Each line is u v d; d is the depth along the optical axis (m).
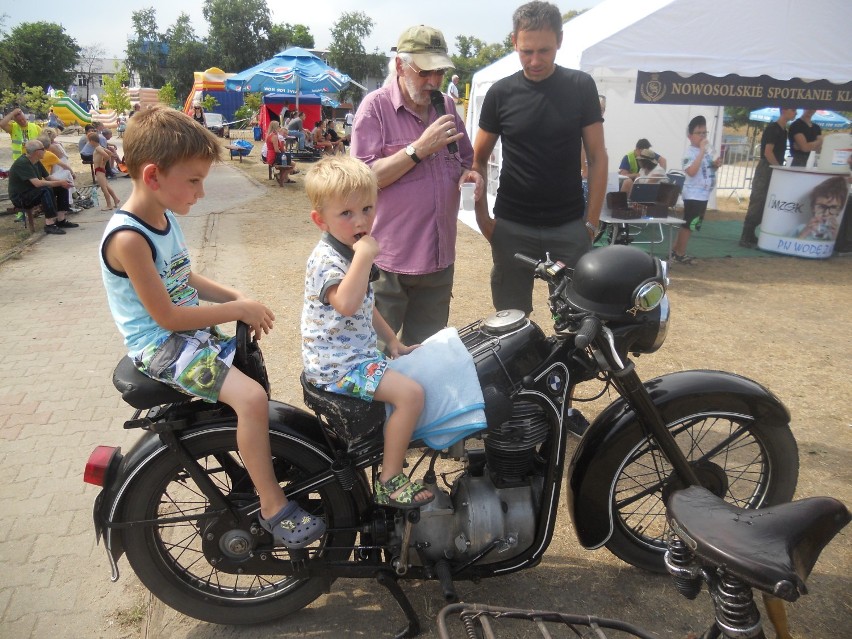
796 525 1.68
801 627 2.48
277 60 20.53
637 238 9.57
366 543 2.44
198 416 2.29
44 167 9.83
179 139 1.95
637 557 2.71
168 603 2.41
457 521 2.38
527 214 3.73
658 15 7.14
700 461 2.63
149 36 77.56
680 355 5.12
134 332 2.11
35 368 4.85
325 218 2.11
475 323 2.53
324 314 2.15
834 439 3.81
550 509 2.38
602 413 2.60
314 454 2.35
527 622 2.51
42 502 3.26
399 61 3.17
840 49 7.64
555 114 3.58
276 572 2.38
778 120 8.91
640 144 9.23
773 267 8.08
